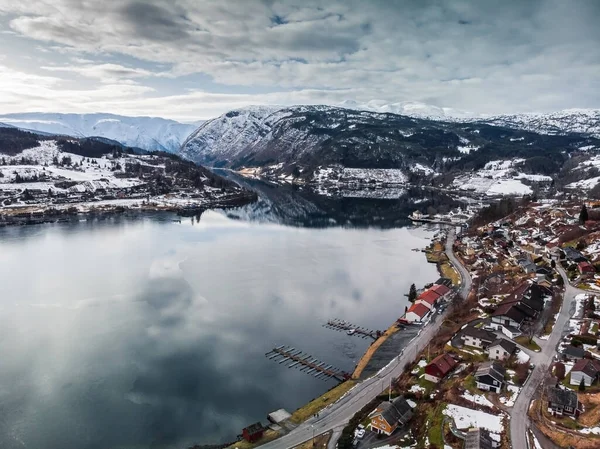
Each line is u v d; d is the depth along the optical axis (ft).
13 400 271.28
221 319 393.70
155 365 313.94
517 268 492.54
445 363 280.72
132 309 406.62
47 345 337.11
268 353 336.70
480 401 238.27
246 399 277.64
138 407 268.00
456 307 396.98
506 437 208.23
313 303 437.58
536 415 223.71
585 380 245.45
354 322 395.96
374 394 270.87
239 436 242.37
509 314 330.75
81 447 234.99
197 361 320.91
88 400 273.54
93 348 334.44
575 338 297.74
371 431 230.07
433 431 217.77
